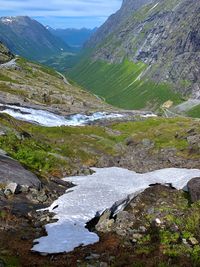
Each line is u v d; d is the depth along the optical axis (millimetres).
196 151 57656
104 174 44438
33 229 26031
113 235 25578
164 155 58688
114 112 116562
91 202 31422
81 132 71750
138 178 41469
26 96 115938
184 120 87938
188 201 32875
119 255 22328
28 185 33000
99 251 22922
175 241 24484
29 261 21188
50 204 31344
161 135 69188
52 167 43594
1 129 48500
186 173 43094
